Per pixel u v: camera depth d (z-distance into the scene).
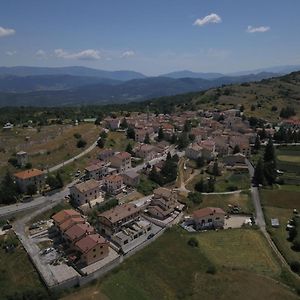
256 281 105.69
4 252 112.69
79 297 95.12
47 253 112.25
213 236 132.88
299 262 115.00
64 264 107.44
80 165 186.38
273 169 183.00
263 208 156.38
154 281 103.94
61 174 171.12
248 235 134.50
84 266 107.06
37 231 125.25
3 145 198.75
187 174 192.50
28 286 98.50
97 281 101.75
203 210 143.12
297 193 167.88
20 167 172.62
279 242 128.75
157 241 125.12
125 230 128.38
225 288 102.19
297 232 133.25
